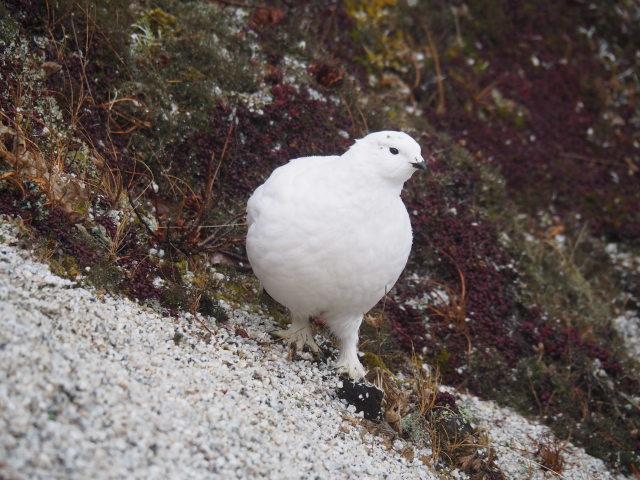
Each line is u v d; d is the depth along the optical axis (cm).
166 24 1106
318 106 1160
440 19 1464
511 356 1078
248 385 750
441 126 1353
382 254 784
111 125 991
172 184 1001
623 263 1357
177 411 639
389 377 907
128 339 719
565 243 1335
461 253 1145
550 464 914
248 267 998
